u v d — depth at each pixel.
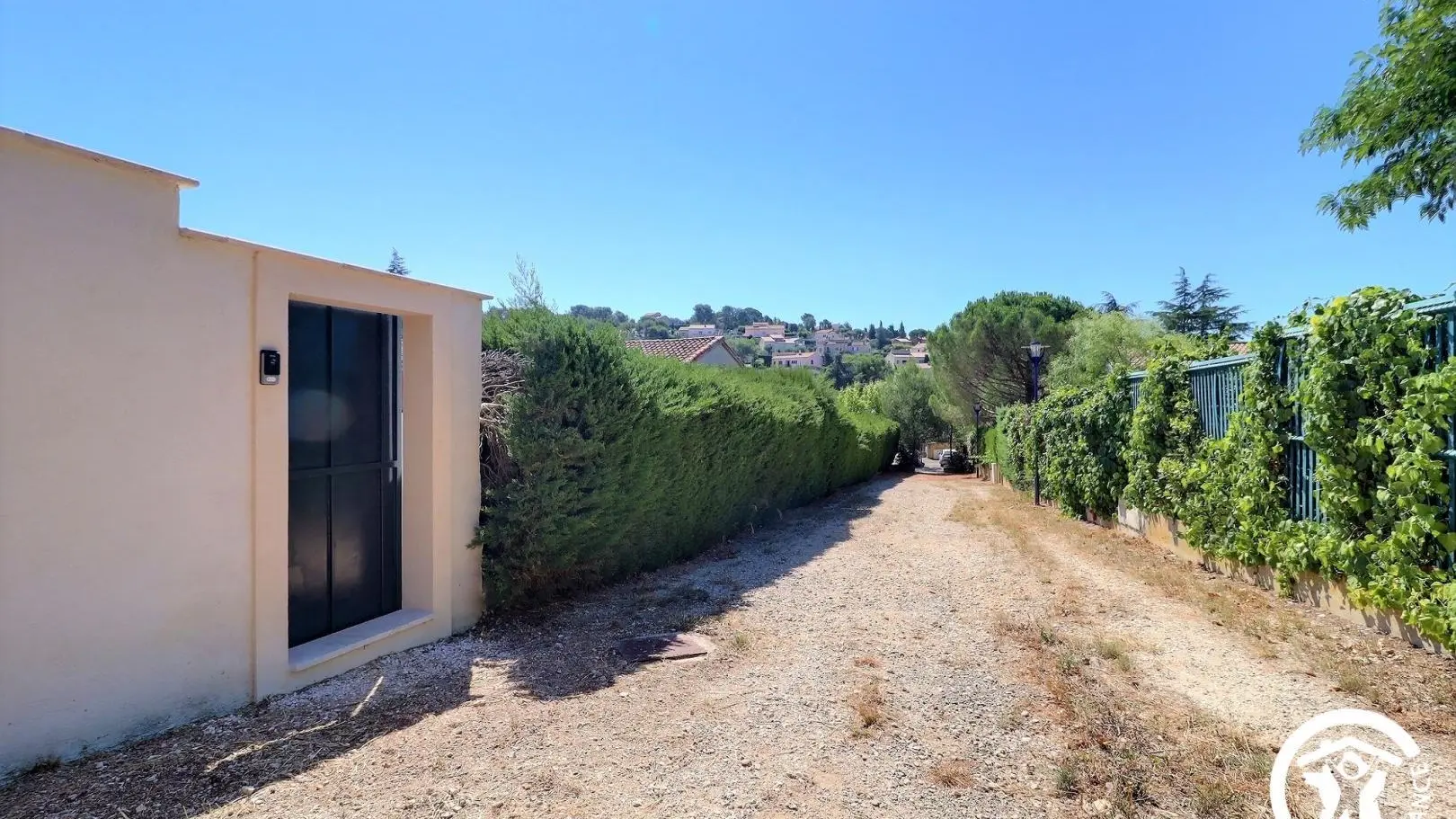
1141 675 4.21
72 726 3.09
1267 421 6.05
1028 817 2.66
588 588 6.60
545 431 5.61
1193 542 7.43
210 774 2.98
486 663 4.59
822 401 16.56
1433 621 4.16
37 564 2.98
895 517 12.41
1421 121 7.81
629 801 2.77
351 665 4.43
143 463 3.34
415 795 2.81
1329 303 5.08
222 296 3.69
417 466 5.12
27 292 2.94
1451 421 4.19
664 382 7.91
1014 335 25.39
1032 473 15.45
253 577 3.84
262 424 3.89
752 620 5.60
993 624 5.38
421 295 4.93
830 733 3.44
